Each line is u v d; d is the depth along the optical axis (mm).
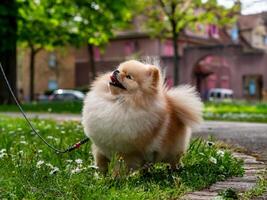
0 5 28734
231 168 7238
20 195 5441
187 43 63219
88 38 39375
